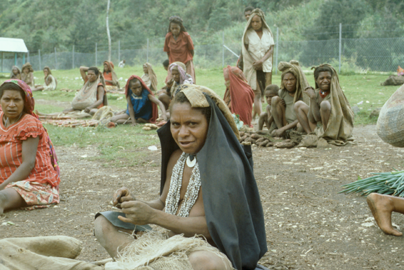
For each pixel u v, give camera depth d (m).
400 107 3.26
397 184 4.30
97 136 8.82
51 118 11.28
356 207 4.28
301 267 3.10
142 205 2.27
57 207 4.49
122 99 16.20
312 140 7.09
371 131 8.71
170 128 2.57
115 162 6.63
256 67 10.31
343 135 7.24
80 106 11.98
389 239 3.51
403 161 6.05
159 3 66.56
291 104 7.74
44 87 20.39
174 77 10.21
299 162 6.20
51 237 2.63
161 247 2.24
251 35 10.40
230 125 2.56
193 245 2.21
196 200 2.44
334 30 32.84
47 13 77.94
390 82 16.28
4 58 47.47
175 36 11.55
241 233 2.39
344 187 4.87
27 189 4.35
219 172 2.29
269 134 8.05
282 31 37.69
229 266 2.21
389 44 23.66
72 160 6.87
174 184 2.55
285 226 3.89
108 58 35.75
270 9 48.81
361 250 3.36
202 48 31.36
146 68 15.51
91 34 58.81
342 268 3.07
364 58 23.48
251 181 2.52
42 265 2.29
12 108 4.31
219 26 51.38
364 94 14.20
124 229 2.54
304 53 26.45
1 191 4.23
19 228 3.88
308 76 20.12
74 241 2.70
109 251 2.51
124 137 8.62
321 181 5.23
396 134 3.31
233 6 54.34
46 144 4.67
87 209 4.44
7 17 85.31
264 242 2.59
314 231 3.76
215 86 17.72
